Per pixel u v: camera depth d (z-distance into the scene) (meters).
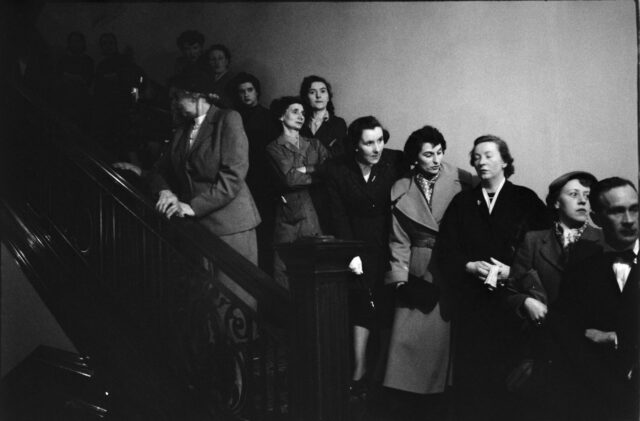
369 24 6.01
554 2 5.09
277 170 5.69
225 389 4.11
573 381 4.55
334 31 6.21
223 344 4.12
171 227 4.24
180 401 4.08
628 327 4.48
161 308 4.34
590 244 4.66
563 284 4.68
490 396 4.73
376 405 4.89
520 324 4.72
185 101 5.41
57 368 5.31
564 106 4.98
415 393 4.87
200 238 4.10
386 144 5.85
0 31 6.07
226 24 6.72
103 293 4.57
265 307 3.85
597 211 4.67
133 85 6.66
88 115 6.69
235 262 3.97
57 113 4.96
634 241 4.55
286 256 3.72
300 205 5.56
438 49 5.68
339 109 6.06
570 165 4.95
